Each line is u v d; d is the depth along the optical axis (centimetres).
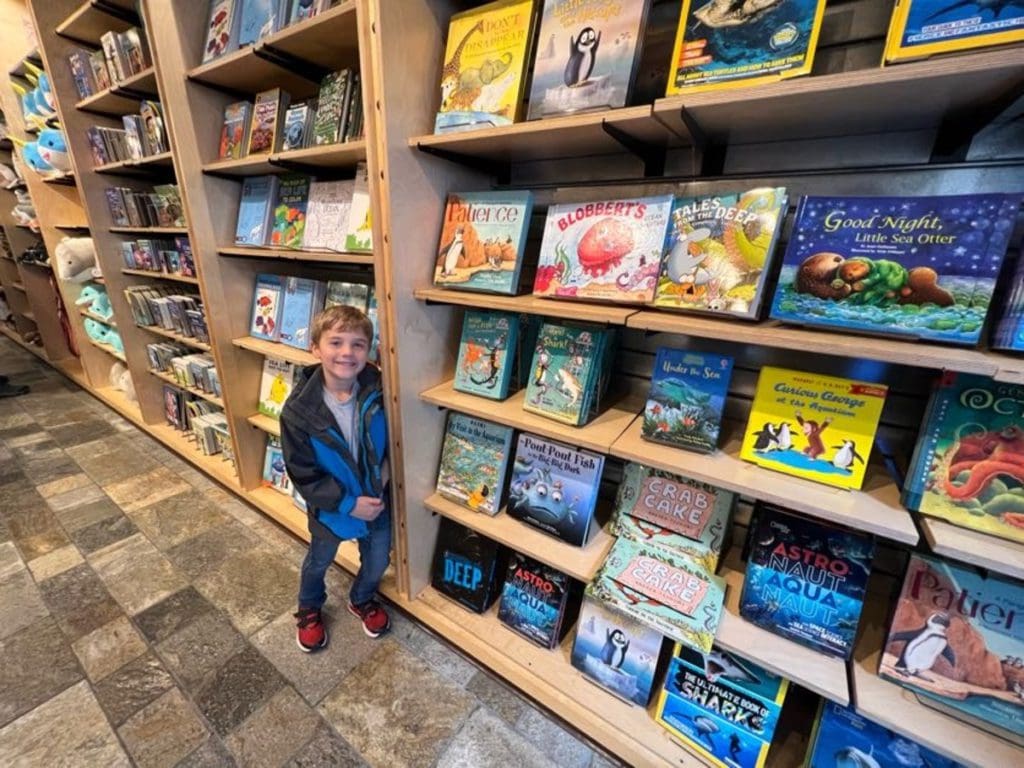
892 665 88
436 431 146
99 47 235
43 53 221
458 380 134
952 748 78
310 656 144
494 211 116
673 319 90
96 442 284
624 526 125
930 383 99
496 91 106
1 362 436
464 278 120
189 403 260
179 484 238
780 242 104
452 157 122
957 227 70
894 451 104
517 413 120
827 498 85
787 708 123
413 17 109
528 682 129
